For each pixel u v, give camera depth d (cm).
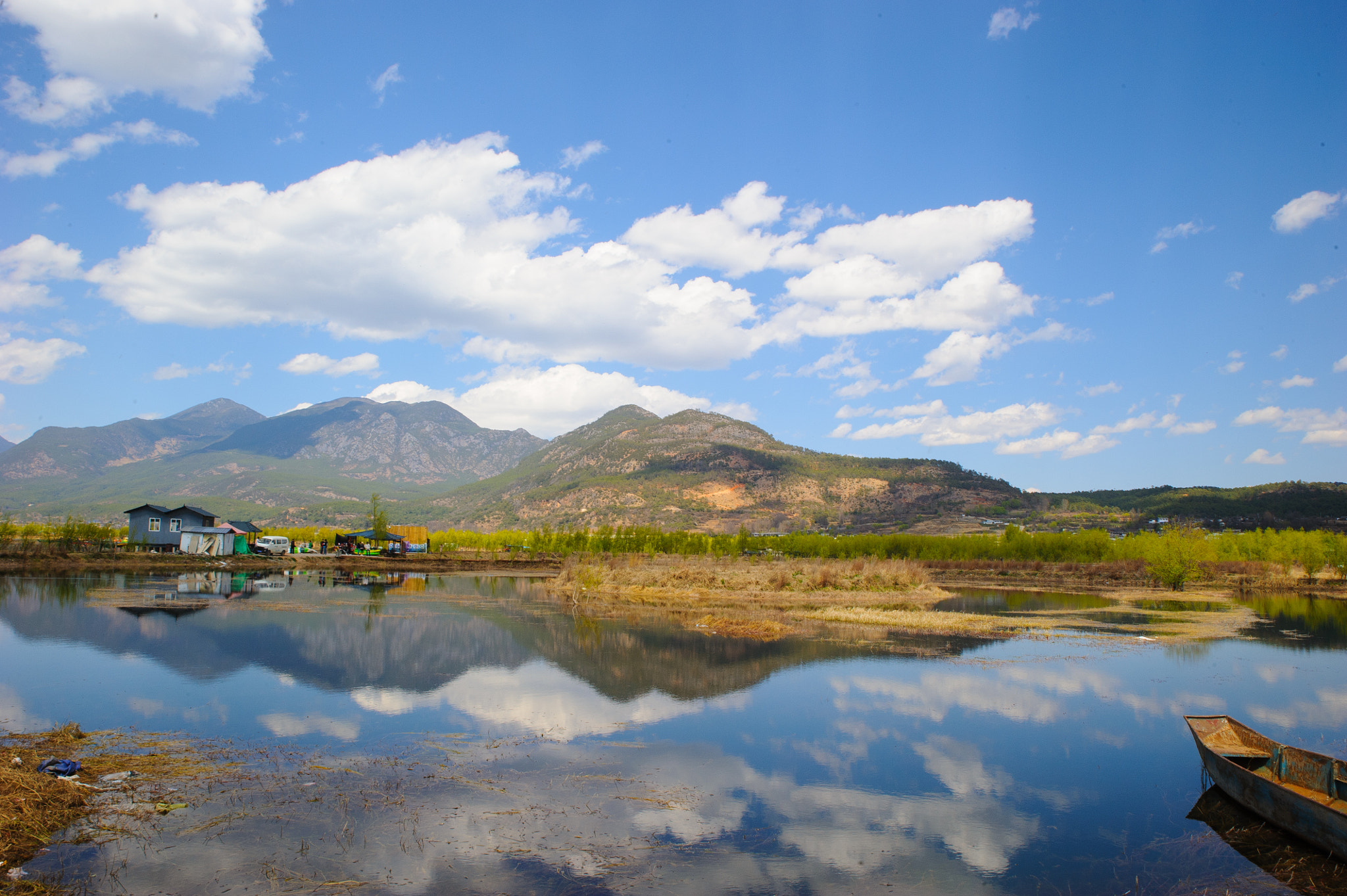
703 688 2778
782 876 1316
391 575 8138
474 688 2655
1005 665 3344
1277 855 1445
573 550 11500
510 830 1469
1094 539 11069
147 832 1384
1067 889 1297
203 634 3447
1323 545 8762
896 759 2011
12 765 1555
